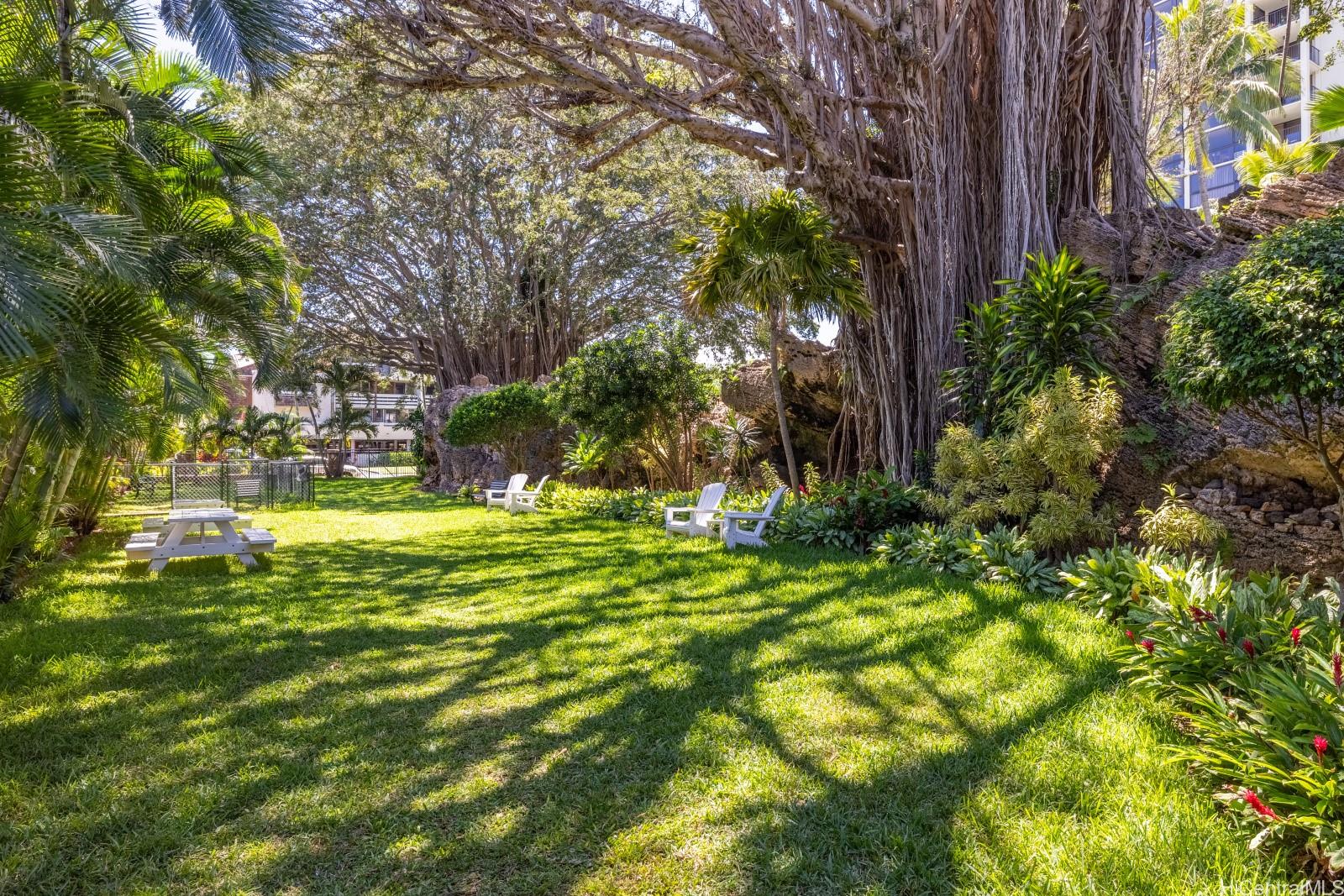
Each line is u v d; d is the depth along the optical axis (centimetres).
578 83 946
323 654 441
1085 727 303
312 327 2731
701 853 227
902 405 883
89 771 286
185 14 622
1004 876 209
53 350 511
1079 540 618
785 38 934
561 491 1419
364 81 933
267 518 1301
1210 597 360
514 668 412
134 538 796
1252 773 230
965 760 282
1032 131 759
